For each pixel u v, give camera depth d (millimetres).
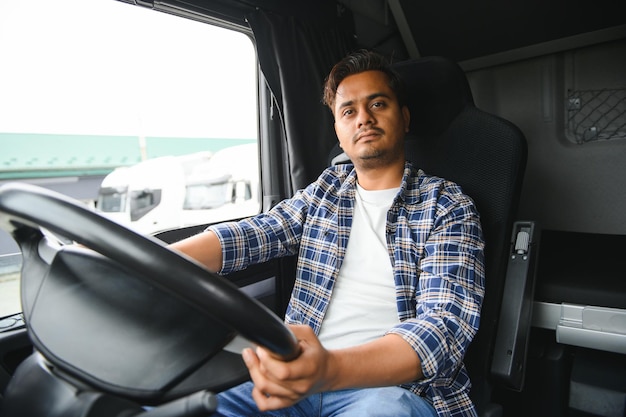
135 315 503
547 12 1798
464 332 892
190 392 581
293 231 1263
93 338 506
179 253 452
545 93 1993
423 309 959
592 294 1311
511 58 2016
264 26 1625
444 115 1279
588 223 1979
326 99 1383
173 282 430
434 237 1074
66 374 523
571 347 1440
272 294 1707
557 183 2027
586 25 1779
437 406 962
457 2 1917
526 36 1917
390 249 1134
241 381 629
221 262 1122
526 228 1285
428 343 792
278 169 1799
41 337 518
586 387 1312
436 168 1282
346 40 1950
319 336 1136
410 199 1188
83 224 432
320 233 1227
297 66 1703
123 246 427
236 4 1521
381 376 706
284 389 549
